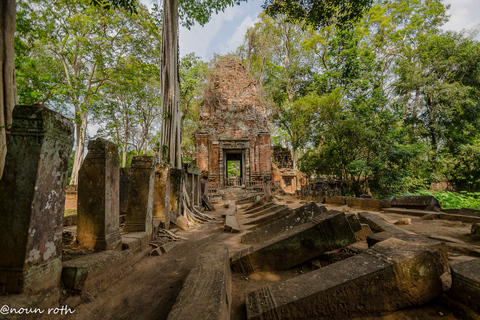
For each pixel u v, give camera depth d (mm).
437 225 5777
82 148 18781
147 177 5230
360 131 14508
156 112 27781
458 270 2270
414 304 2336
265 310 2305
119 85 20438
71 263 2855
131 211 5082
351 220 4098
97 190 3746
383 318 2283
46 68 15938
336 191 14547
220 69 23875
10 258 2227
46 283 2432
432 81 18688
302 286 2480
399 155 13992
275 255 3668
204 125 22609
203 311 1923
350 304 2320
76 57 18312
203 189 14570
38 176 2344
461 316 2133
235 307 2648
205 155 22047
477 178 15789
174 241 5578
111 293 3000
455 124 19031
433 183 17891
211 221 8867
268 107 25578
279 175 24766
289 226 5180
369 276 2357
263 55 26109
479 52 17891
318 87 25000
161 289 3131
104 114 25344
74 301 2566
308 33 26562
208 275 2623
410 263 2381
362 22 27031
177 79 9555
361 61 23828
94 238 3670
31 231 2277
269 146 22750
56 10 14266
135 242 4355
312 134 19500
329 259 3789
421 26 25797
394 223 6031
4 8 3262
